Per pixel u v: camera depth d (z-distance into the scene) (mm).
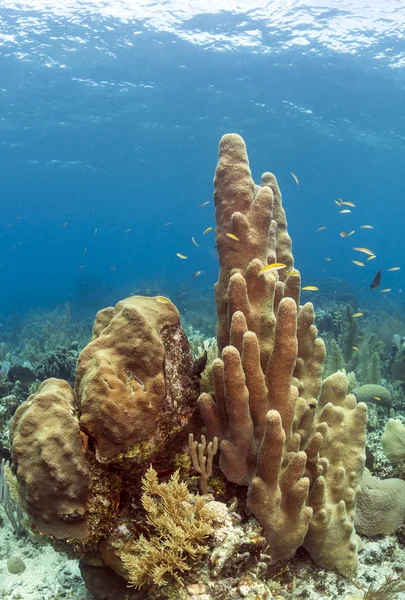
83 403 2926
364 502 4020
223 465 3262
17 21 22312
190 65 26328
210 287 38969
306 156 45688
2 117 32844
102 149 41562
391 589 3289
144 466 3109
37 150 40781
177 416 3256
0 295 57281
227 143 3773
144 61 25812
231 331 3264
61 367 10055
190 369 3520
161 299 3471
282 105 31484
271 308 3512
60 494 2912
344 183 59719
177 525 2896
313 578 3523
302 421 3777
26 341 18375
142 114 33469
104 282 44906
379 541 3971
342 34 22922
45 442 2912
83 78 27547
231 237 3592
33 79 27328
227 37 23688
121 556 2920
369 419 6691
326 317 14773
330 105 30969
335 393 4137
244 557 2877
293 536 3131
